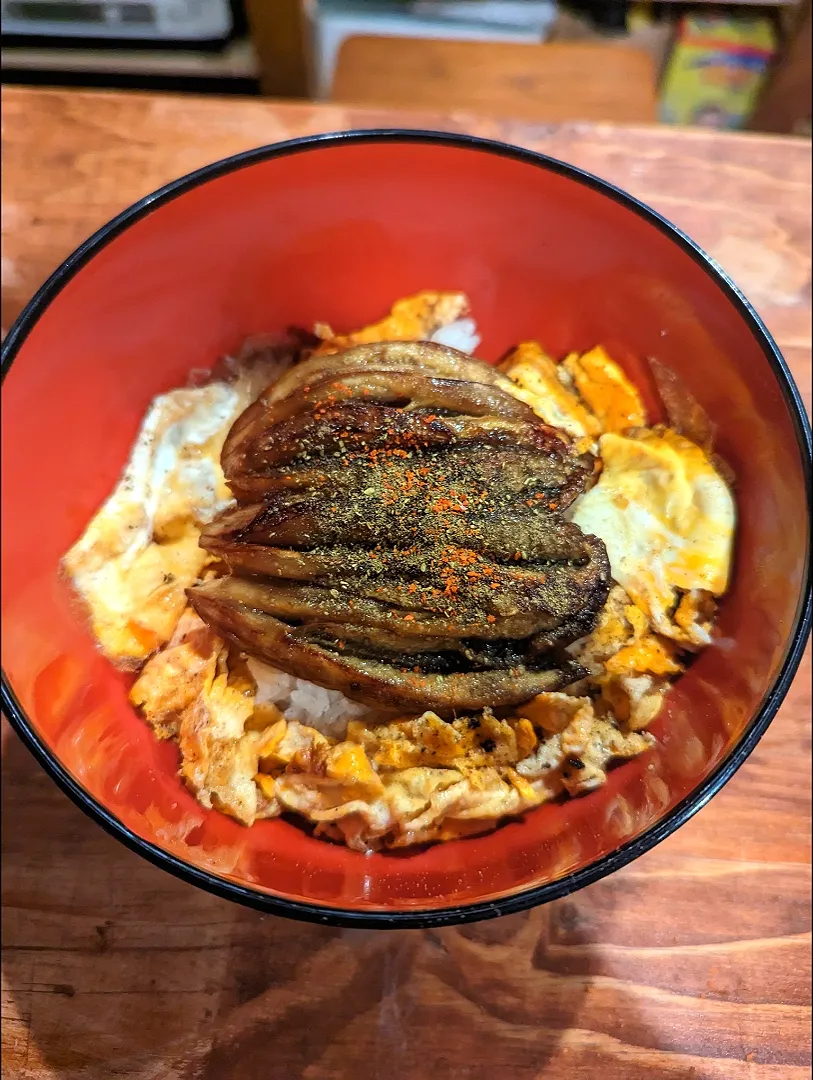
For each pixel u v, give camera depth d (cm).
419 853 19
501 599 18
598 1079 18
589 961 19
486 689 18
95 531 21
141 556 21
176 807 18
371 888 17
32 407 20
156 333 21
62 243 24
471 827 19
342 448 19
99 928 19
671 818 16
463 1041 19
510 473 19
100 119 25
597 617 19
